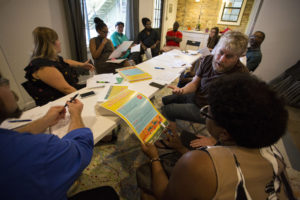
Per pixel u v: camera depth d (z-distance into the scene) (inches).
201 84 54.7
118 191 49.8
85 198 30.3
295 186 53.1
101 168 56.7
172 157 36.6
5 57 77.9
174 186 18.4
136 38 157.9
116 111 33.7
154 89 51.9
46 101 52.7
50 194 16.2
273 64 120.6
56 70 49.8
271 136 16.2
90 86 50.8
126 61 105.6
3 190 13.7
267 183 17.4
